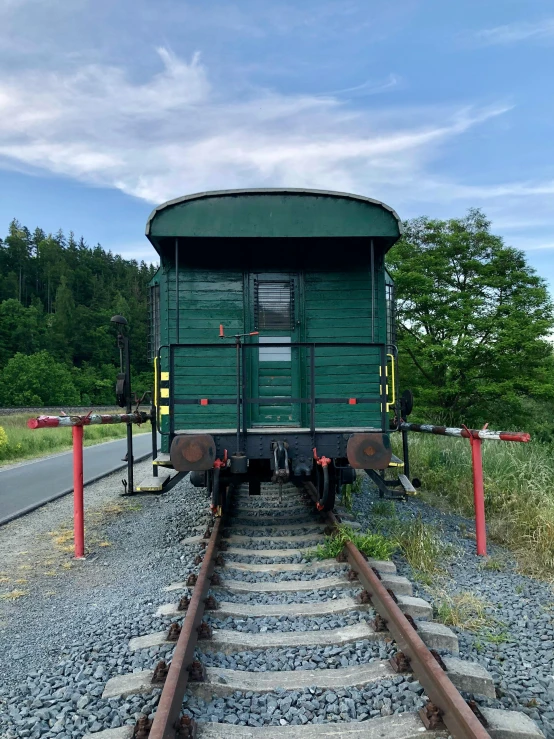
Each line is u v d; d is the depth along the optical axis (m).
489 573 5.90
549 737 3.14
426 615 4.44
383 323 7.32
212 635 3.96
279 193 6.59
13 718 3.20
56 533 7.61
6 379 63.25
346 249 7.31
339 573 5.31
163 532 7.41
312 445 6.15
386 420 6.14
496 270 15.81
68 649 4.03
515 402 14.60
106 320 99.81
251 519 7.39
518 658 4.06
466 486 9.32
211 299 7.23
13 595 5.22
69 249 135.62
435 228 16.67
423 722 2.98
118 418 7.01
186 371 7.08
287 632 4.14
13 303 87.44
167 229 6.51
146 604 4.75
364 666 3.61
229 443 6.10
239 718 3.10
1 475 13.15
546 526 6.71
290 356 7.23
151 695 3.29
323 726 3.01
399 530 6.73
